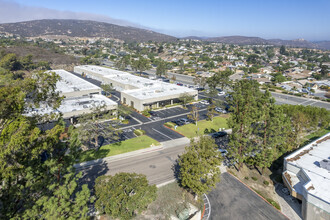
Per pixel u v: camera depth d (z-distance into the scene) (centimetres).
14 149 2156
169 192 3650
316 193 3212
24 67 14925
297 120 5203
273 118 4041
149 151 5081
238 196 3706
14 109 2305
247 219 3219
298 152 4491
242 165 4594
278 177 4275
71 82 10075
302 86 13400
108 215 2842
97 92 9050
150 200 2778
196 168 3231
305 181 3650
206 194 3719
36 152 2392
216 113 7988
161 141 5609
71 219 2186
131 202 2630
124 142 5444
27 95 2648
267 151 4047
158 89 9412
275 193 3866
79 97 7888
